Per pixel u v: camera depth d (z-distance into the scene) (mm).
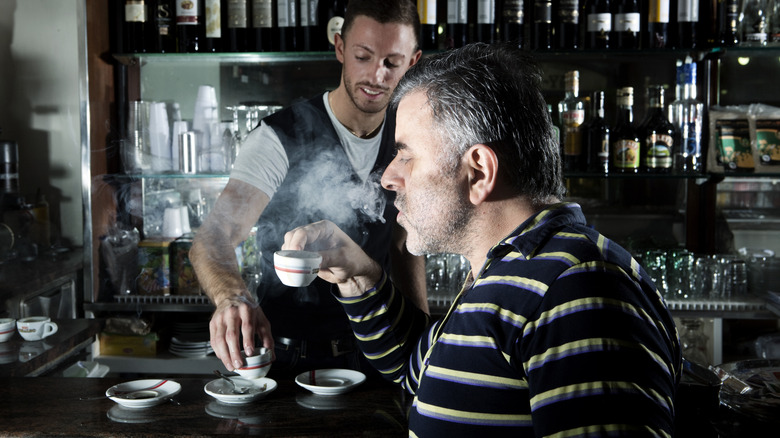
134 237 2666
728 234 2744
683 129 2557
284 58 2672
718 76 2664
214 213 1802
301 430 1208
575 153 2547
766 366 1248
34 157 2896
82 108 2549
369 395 1393
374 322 1208
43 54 2877
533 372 711
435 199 864
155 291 2631
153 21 2678
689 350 2605
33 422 1232
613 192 2791
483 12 2475
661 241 2768
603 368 668
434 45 2492
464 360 778
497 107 832
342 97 1943
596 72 2725
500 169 846
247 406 1325
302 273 1173
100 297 2660
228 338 1402
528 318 736
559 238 792
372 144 1971
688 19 2441
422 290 1992
